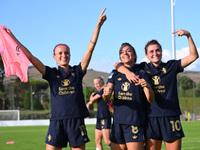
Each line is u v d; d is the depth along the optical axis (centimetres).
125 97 472
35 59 454
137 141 458
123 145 478
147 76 478
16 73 451
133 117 462
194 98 3288
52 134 441
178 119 475
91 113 3195
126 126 464
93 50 456
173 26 2230
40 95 3503
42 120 2919
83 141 441
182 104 3441
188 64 477
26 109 3644
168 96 473
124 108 469
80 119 447
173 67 480
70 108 441
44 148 959
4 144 1088
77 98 449
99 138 771
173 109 471
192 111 3488
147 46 493
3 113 3070
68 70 464
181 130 475
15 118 3102
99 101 762
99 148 768
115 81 488
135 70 492
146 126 480
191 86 5562
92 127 2105
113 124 487
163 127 469
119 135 473
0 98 3806
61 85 450
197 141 1101
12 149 937
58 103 444
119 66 493
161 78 477
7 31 452
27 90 3962
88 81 6153
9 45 457
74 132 438
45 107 3356
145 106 485
